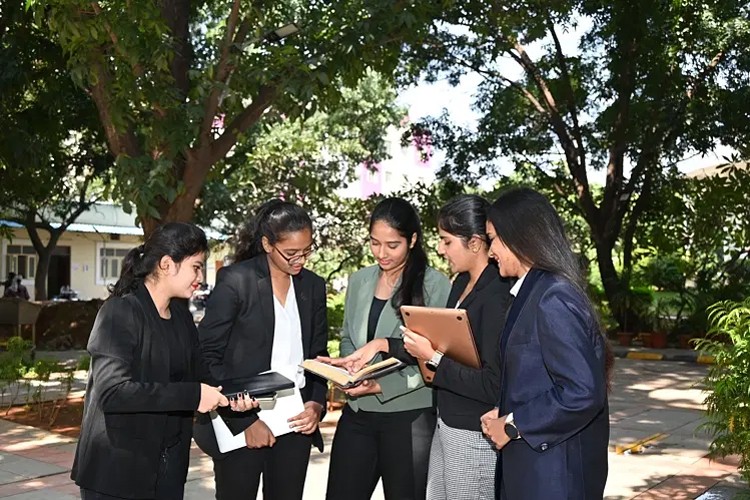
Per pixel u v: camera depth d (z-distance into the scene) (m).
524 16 12.09
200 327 3.81
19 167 13.72
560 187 18.55
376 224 3.81
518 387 2.85
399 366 3.66
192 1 11.47
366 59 8.57
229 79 8.18
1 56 11.27
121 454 3.14
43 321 16.39
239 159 18.70
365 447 3.95
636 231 18.47
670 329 17.34
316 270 20.05
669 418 9.34
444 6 9.12
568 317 2.78
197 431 3.82
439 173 18.44
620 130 16.33
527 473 2.81
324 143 21.50
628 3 14.98
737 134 15.90
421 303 3.87
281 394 3.78
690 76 16.02
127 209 7.78
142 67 7.76
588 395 2.70
